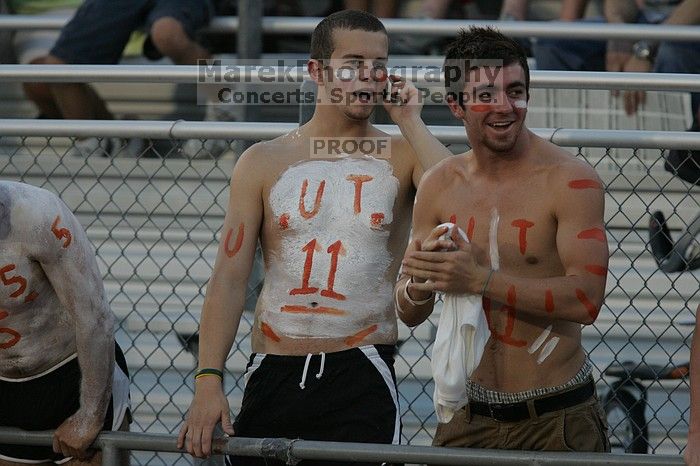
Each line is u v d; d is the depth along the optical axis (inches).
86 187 842.8
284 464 486.6
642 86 551.5
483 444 460.4
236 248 491.8
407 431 738.2
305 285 488.7
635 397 677.3
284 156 501.4
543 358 448.8
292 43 898.1
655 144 524.7
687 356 736.3
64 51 802.2
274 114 824.9
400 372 746.2
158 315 793.6
